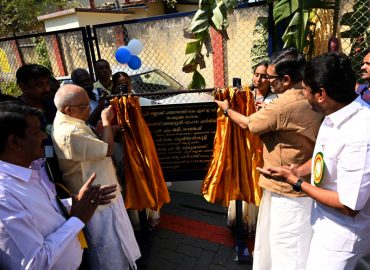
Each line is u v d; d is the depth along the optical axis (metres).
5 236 1.19
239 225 2.90
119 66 4.61
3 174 1.25
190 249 3.10
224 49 4.81
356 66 2.75
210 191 2.54
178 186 4.13
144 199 2.57
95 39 3.67
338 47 2.56
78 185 2.18
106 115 2.25
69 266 1.52
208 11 2.49
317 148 1.58
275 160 2.01
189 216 3.62
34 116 1.32
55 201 1.56
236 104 2.37
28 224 1.24
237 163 2.49
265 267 2.41
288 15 2.47
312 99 1.49
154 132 2.66
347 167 1.36
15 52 6.01
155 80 4.78
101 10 9.79
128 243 2.41
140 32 3.55
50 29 10.19
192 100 4.05
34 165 1.61
